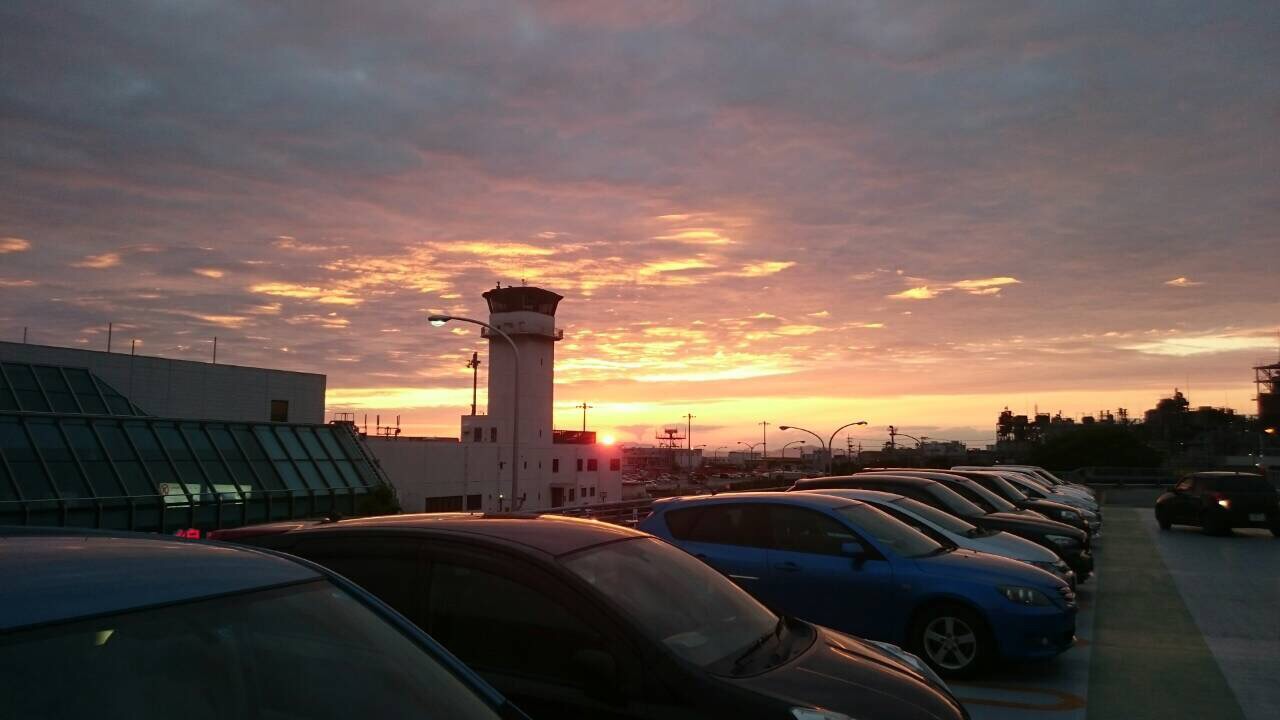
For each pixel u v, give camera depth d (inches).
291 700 98.0
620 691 152.0
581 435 3179.1
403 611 178.7
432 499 2228.1
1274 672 324.2
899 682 163.3
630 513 710.5
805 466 4891.7
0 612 80.6
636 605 166.4
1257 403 3403.1
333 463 1381.6
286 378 1947.6
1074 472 2193.7
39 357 1514.5
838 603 320.2
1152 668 330.6
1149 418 4963.1
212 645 94.9
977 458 4124.0
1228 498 854.5
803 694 149.6
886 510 394.3
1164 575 583.5
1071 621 314.8
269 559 117.7
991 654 303.3
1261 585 537.6
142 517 1027.3
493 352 2721.5
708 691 147.1
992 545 395.2
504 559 175.0
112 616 88.3
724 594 191.5
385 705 102.9
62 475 978.1
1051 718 267.7
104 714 81.5
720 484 3922.2
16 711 76.0
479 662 168.1
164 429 1163.3
